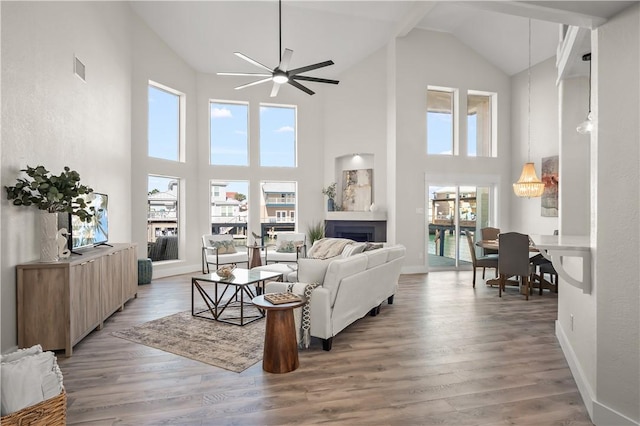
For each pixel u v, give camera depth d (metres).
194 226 7.67
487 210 8.15
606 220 2.18
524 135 7.79
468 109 8.18
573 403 2.45
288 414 2.29
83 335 3.47
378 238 7.74
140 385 2.67
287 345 2.90
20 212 3.19
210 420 2.22
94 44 4.78
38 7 3.42
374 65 7.89
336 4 6.57
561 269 2.42
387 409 2.35
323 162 8.46
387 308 4.80
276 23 6.86
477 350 3.36
